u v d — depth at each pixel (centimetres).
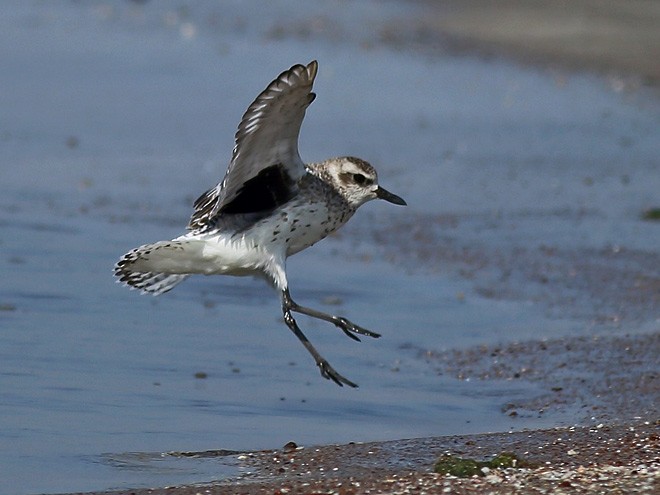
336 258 1642
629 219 1844
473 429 1043
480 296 1486
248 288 1495
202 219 1043
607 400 1116
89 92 2494
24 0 3391
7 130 2194
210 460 941
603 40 3222
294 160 987
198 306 1405
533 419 1070
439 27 3375
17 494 861
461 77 2845
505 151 2239
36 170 1972
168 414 1058
